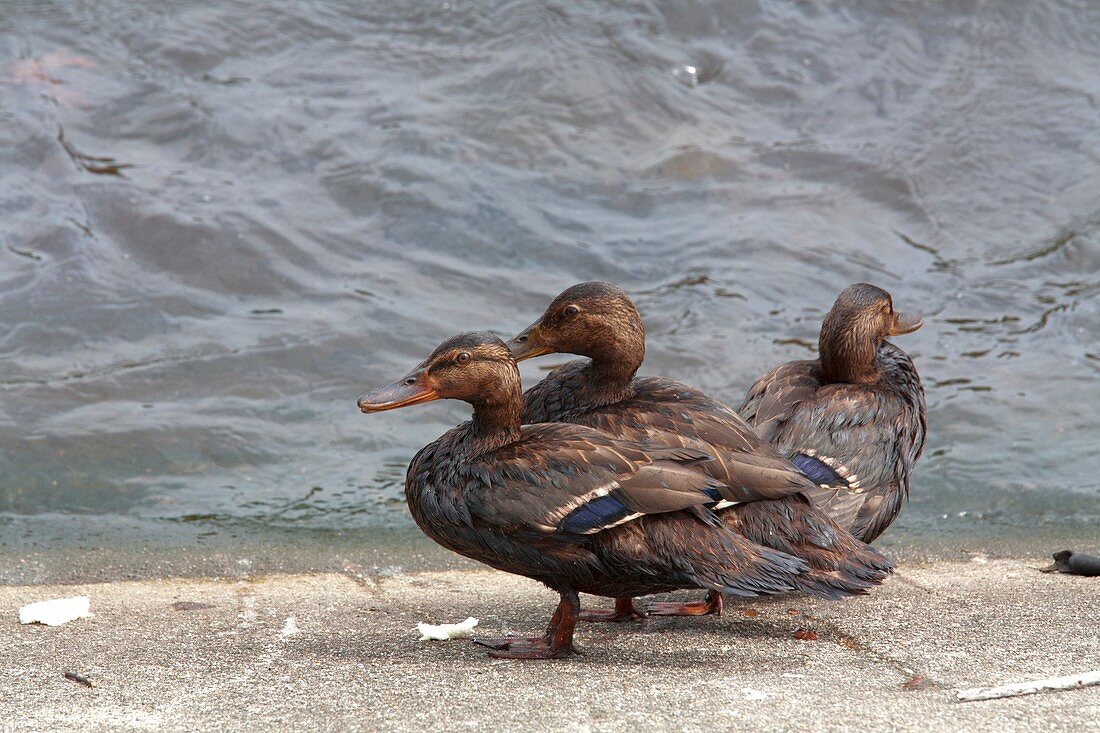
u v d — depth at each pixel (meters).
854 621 6.36
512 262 12.53
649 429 6.66
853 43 15.47
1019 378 11.11
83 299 11.52
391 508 9.12
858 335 7.72
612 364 7.21
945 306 12.26
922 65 15.34
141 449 9.79
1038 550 8.34
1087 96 15.00
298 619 6.55
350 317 11.66
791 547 5.99
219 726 4.80
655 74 14.84
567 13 15.50
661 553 5.62
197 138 13.52
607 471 5.66
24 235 12.12
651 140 14.20
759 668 5.55
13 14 14.84
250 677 5.42
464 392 5.97
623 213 13.30
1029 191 13.82
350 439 10.19
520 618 6.66
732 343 11.55
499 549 5.83
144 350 11.06
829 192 13.72
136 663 5.64
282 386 10.75
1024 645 5.86
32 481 9.27
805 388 7.70
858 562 6.01
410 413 10.62
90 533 8.47
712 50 15.27
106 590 7.26
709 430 6.65
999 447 10.11
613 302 7.16
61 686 5.28
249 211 12.70
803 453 7.24
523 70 14.70
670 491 5.58
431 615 6.69
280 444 10.04
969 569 7.78
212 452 9.85
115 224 12.36
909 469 7.72
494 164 13.68
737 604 6.82
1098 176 13.91
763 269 12.61
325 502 9.18
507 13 15.47
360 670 5.52
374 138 13.74
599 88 14.56
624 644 6.04
